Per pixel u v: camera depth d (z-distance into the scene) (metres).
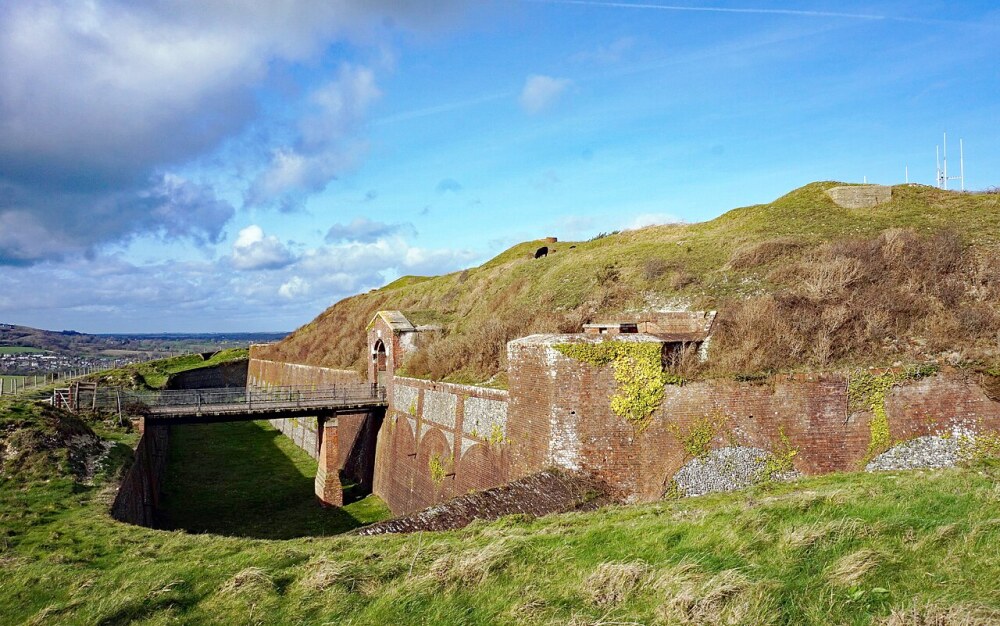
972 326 20.58
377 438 34.28
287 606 9.28
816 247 27.30
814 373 19.31
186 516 28.38
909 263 23.89
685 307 25.47
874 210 33.69
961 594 7.67
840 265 23.77
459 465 24.86
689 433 19.09
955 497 11.70
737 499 14.58
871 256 24.53
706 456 19.06
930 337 20.62
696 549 10.04
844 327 21.03
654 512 13.75
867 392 19.20
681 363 19.80
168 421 28.86
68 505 16.05
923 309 21.62
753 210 38.53
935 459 18.78
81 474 18.92
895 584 8.14
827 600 7.92
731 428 19.19
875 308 21.55
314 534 26.06
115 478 19.19
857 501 11.95
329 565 10.25
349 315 58.91
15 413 20.88
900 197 35.31
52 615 9.37
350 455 38.22
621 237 44.50
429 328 35.34
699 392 19.22
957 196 34.69
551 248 52.53
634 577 9.01
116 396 29.31
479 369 26.88
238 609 9.25
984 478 13.86
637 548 10.40
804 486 15.67
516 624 8.21
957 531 9.59
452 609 8.68
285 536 25.70
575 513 15.02
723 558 9.53
